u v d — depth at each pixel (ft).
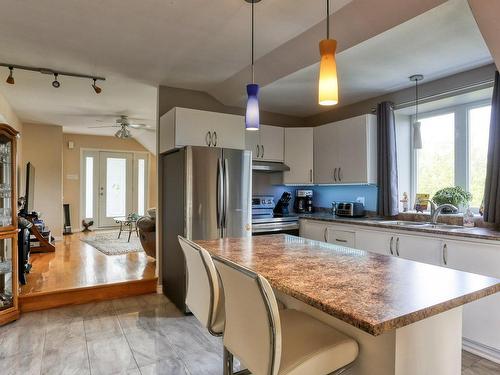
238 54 9.70
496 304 7.67
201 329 9.50
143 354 8.07
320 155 14.46
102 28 8.18
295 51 8.98
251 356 4.12
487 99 10.57
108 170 27.81
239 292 4.31
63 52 9.63
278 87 11.95
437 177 11.94
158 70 11.08
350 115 14.28
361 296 3.83
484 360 7.72
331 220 12.46
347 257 5.96
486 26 5.96
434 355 4.53
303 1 6.95
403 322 3.24
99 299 11.83
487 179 8.92
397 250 10.02
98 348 8.35
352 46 8.16
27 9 7.28
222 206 11.14
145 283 12.62
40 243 17.69
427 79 10.99
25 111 17.58
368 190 13.65
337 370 4.34
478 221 9.55
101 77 11.81
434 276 4.69
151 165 29.50
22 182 20.49
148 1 6.98
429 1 6.32
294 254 6.21
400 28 7.60
